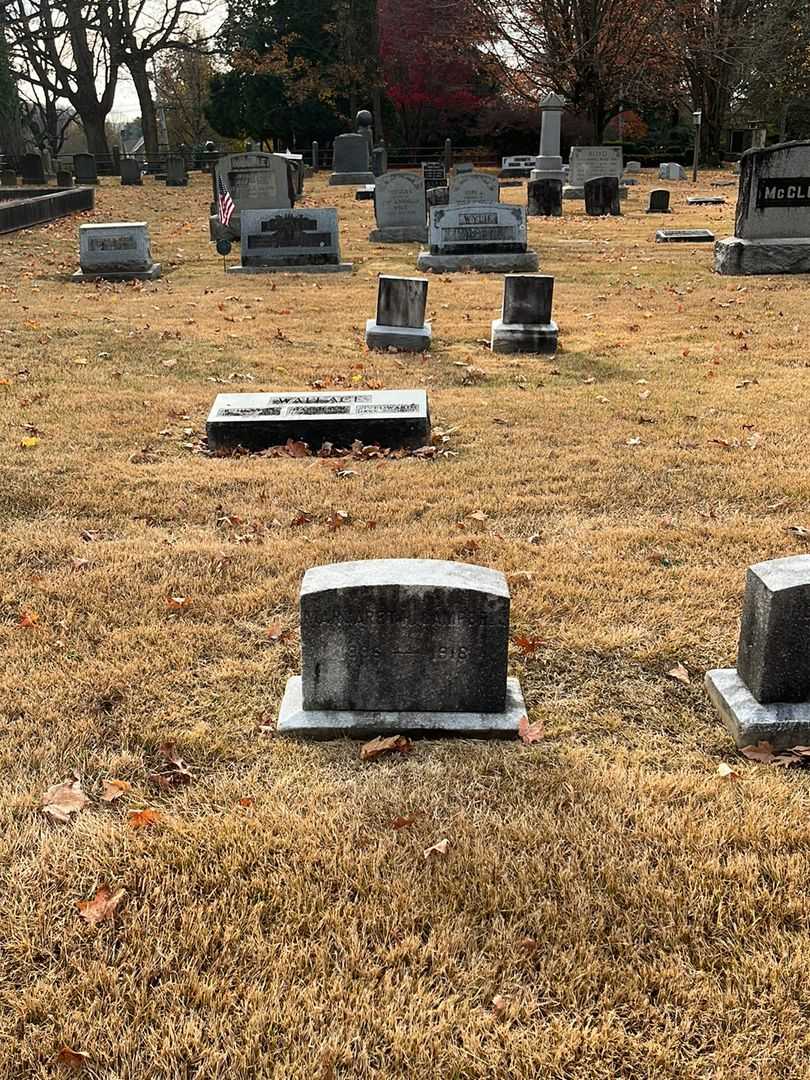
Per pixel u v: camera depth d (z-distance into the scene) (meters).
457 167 40.78
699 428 8.00
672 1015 2.76
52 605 5.04
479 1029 2.70
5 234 21.28
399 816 3.51
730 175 39.94
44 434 7.81
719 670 4.33
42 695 4.25
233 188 20.61
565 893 3.16
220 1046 2.66
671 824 3.47
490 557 5.54
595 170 31.19
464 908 3.10
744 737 3.93
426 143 57.41
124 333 11.73
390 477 6.88
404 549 5.61
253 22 51.94
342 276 16.38
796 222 15.80
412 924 3.05
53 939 2.98
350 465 7.15
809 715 3.95
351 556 5.53
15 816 3.53
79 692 4.28
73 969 2.89
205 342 11.30
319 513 6.25
